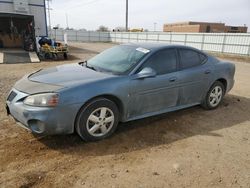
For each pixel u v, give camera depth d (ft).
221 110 17.66
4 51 56.95
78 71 13.20
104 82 11.73
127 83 12.30
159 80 13.56
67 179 9.05
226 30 205.57
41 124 10.51
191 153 11.31
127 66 13.19
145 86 13.00
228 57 77.51
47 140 11.93
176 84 14.43
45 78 12.13
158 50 14.08
